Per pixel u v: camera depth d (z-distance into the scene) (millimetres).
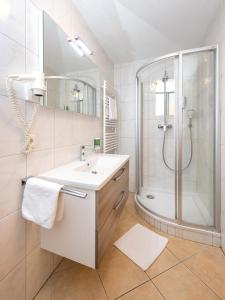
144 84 2307
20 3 868
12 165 842
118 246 1436
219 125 1460
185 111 2023
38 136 1024
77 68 1471
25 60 910
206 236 1468
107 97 2193
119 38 1991
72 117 1422
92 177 975
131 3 1446
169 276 1144
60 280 1115
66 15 1317
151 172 2402
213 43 1643
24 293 931
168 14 1588
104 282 1101
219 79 1447
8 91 795
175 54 1698
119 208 1354
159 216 1740
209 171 1740
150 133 2379
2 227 794
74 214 911
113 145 2451
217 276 1142
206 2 1440
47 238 1011
